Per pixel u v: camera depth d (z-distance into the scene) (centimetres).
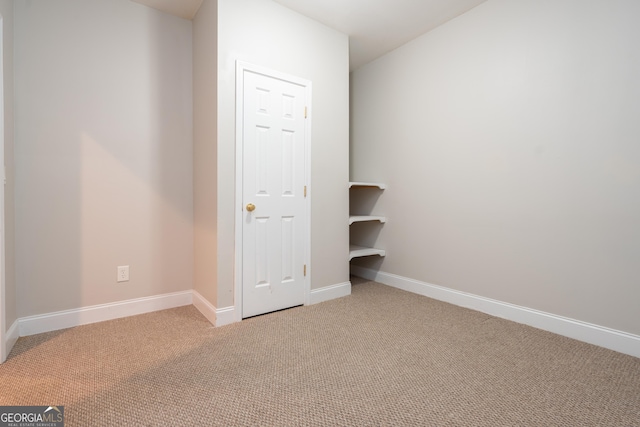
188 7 255
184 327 225
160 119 259
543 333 217
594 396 147
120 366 171
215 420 129
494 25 248
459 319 243
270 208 252
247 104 237
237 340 204
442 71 286
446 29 282
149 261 257
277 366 172
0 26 178
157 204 259
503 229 246
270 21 248
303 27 269
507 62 240
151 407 137
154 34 256
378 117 350
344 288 304
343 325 230
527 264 233
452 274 282
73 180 226
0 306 172
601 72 195
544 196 222
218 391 149
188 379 159
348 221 309
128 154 246
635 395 148
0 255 172
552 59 216
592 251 201
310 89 274
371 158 360
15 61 204
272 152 252
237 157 233
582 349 194
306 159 273
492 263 254
